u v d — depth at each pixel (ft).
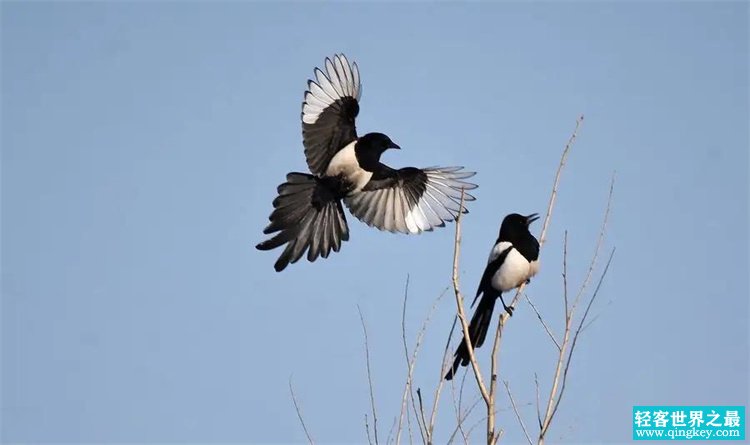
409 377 31.78
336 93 41.42
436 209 43.42
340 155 40.88
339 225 40.88
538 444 29.89
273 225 39.96
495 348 31.65
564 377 30.45
